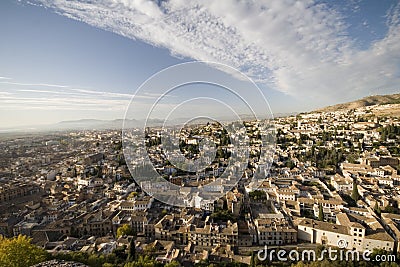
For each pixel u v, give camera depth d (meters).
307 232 90.88
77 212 116.44
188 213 100.88
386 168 157.75
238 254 80.19
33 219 110.88
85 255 68.06
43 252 60.69
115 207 115.19
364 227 83.25
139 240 85.06
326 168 178.75
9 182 168.00
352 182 138.12
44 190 159.75
